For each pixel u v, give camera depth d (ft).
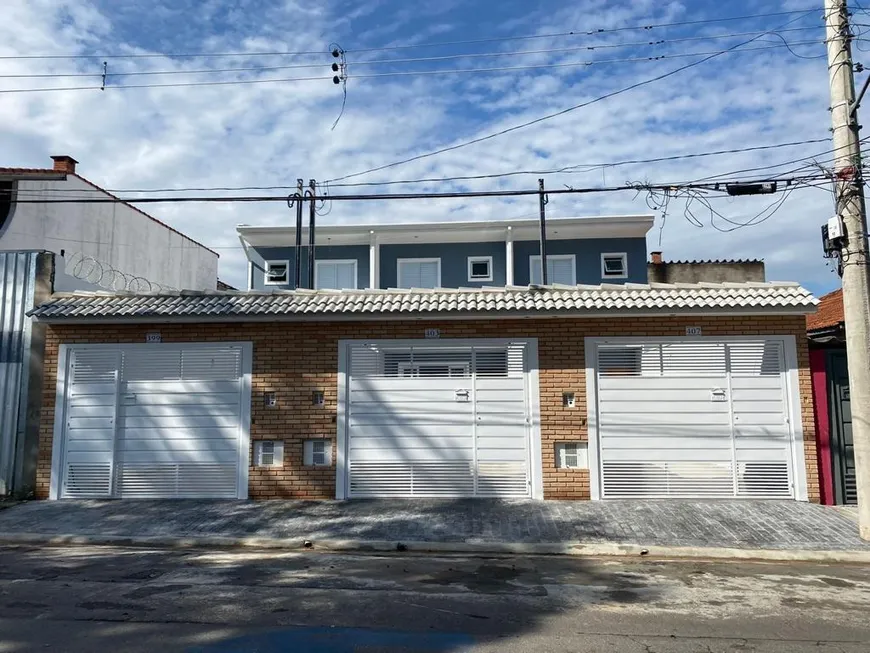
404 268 71.87
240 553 29.43
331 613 19.84
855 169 31.14
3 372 40.55
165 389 39.70
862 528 30.40
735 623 19.39
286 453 38.63
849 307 31.32
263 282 72.38
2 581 23.86
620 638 17.93
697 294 37.52
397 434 38.47
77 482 39.24
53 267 41.88
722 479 36.81
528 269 70.69
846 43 31.60
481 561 27.91
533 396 38.01
